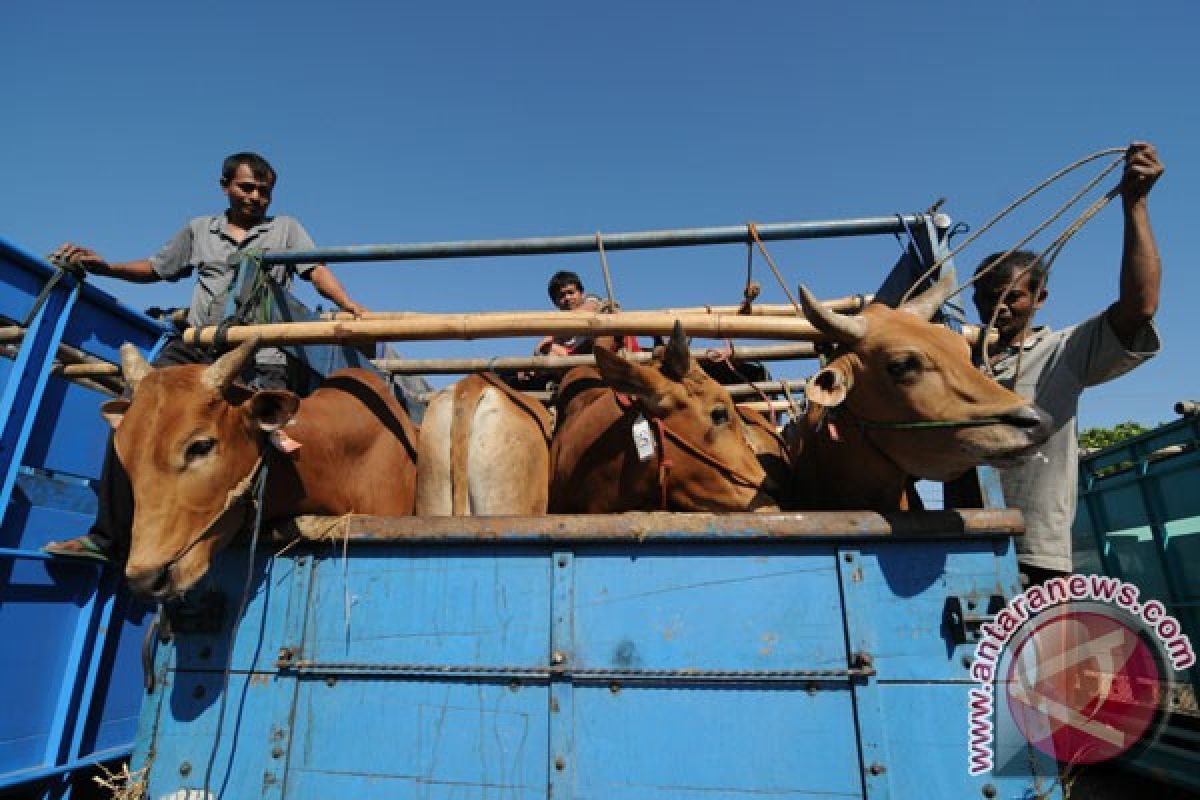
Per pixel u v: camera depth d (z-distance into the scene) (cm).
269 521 257
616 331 308
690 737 214
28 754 332
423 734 225
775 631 220
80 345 392
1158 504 614
